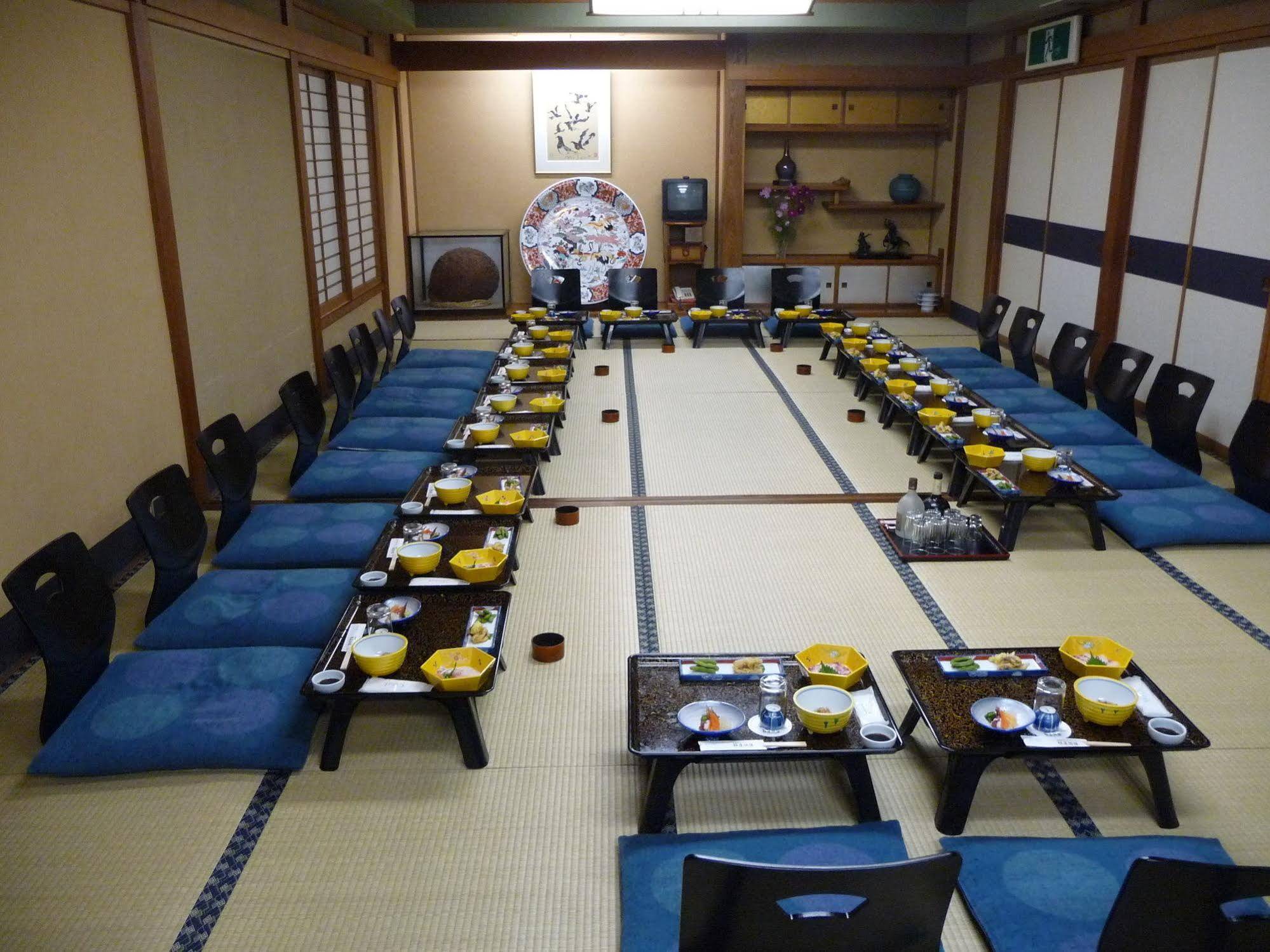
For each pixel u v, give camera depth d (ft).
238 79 17.01
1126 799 8.61
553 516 14.56
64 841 8.12
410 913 7.40
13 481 10.59
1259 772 8.91
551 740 9.43
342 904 7.49
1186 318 18.89
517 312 26.61
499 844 8.11
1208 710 9.80
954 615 11.65
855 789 8.20
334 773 8.98
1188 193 18.70
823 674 8.82
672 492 15.57
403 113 29.76
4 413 10.41
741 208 30.37
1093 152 21.99
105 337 12.46
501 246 29.76
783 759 8.04
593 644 11.06
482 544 11.34
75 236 11.75
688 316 27.27
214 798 8.63
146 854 7.98
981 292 28.30
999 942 6.94
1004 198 26.96
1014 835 8.20
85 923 7.30
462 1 25.09
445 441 16.49
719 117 30.63
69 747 8.86
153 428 13.75
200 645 10.45
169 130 14.30
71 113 11.66
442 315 30.27
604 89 30.30
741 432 18.61
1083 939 6.91
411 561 10.55
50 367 11.23
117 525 12.78
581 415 19.65
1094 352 21.81
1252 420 14.34
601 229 31.12
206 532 12.01
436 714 9.87
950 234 30.58
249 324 17.51
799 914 5.68
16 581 8.75
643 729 8.31
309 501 14.64
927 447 16.72
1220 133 17.65
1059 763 9.09
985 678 9.00
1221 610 11.76
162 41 14.10
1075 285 23.00
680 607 11.87
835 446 17.81
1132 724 8.34
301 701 9.36
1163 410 16.15
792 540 13.78
